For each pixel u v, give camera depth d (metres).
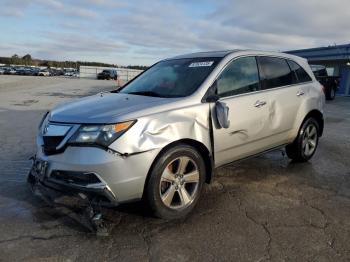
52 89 26.64
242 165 5.86
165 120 3.71
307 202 4.37
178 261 3.08
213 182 5.04
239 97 4.53
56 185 3.59
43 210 4.05
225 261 3.08
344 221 3.86
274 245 3.34
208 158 4.15
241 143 4.55
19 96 19.59
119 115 3.53
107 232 3.52
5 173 5.37
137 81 5.10
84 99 4.43
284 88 5.27
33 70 71.38
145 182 3.58
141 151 3.47
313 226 3.73
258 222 3.81
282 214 4.02
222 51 4.93
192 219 3.87
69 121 3.59
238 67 4.71
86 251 3.22
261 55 5.12
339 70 26.88
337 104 18.61
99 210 3.65
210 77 4.33
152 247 3.29
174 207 3.81
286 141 5.43
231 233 3.56
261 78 4.97
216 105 4.16
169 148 3.71
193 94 4.12
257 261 3.08
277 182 5.07
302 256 3.17
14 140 7.71
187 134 3.83
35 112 12.62
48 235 3.49
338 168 5.81
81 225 3.71
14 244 3.32
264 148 5.00
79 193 3.46
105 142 3.38
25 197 4.42
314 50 27.42
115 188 3.40
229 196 4.52
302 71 5.81
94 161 3.35
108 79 57.75
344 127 10.35
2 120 10.59
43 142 3.75
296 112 5.43
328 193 4.69
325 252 3.23
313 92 5.81
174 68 4.91
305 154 5.91
